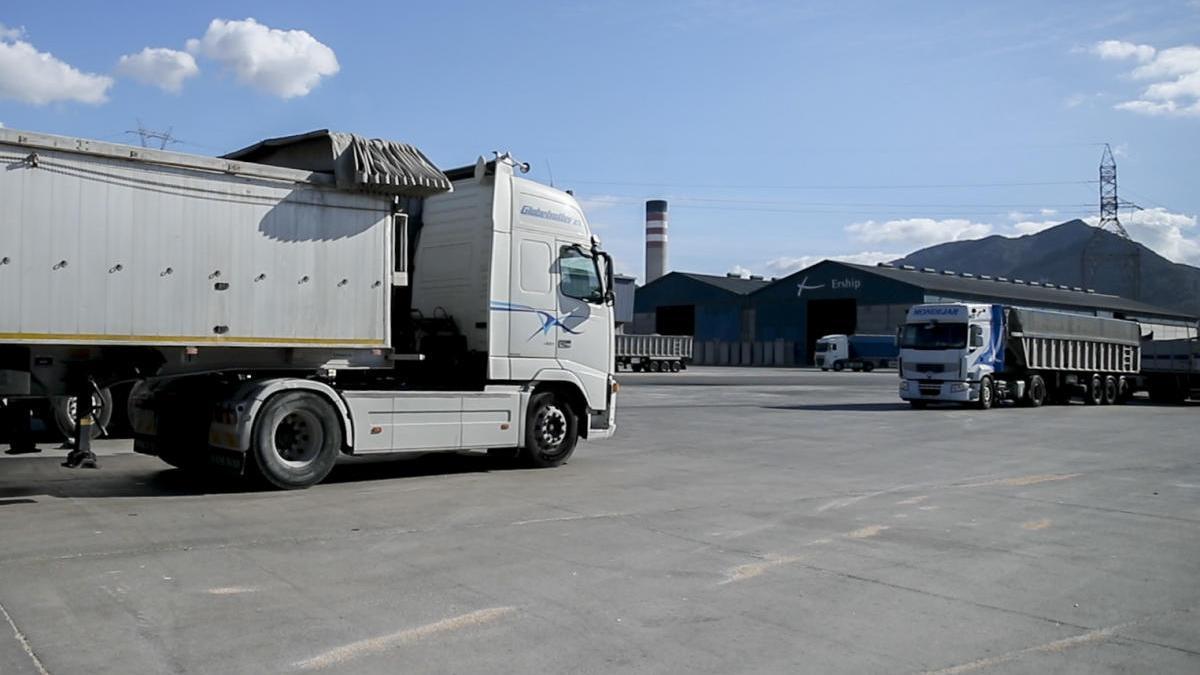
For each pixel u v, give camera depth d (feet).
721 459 49.06
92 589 20.97
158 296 31.55
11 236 28.71
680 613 20.18
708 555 25.81
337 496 34.27
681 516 31.73
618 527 29.50
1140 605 21.72
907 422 77.25
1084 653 18.16
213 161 32.65
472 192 41.60
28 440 33.22
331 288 35.68
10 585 21.20
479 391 40.63
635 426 68.90
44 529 27.32
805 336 289.33
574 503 33.83
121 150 30.63
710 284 317.42
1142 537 29.78
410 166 36.78
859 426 72.38
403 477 39.73
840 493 37.76
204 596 20.65
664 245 349.61
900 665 17.20
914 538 28.81
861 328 277.23
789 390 130.52
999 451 55.57
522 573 23.34
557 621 19.42
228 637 17.93
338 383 38.63
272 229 34.19
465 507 32.42
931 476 43.68
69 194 29.84
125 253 30.86
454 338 41.47
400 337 42.86
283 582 21.95
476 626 18.98
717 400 103.50
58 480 37.45
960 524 31.37
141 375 32.40
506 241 41.06
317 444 35.47
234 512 30.58
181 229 32.07
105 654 16.84
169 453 37.32
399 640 17.99
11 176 28.73
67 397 31.65
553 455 43.37
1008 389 99.60
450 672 16.34
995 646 18.45
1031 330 100.83
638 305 338.54
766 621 19.75
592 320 44.60
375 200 36.91
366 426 36.58
